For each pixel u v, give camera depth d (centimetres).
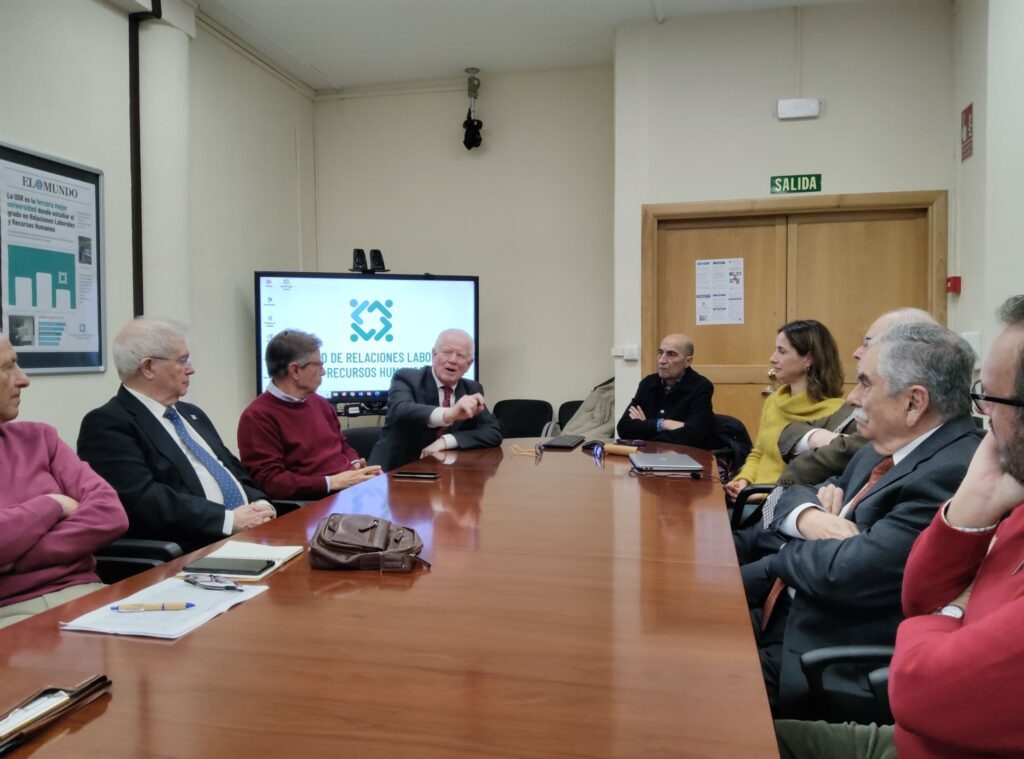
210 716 78
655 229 441
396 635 100
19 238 289
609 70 496
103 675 84
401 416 281
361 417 546
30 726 74
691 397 363
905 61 409
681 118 434
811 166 421
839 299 432
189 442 228
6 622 152
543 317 516
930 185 409
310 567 133
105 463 202
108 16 339
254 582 124
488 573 129
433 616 108
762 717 77
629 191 442
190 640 99
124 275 350
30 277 294
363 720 77
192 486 216
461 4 405
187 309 375
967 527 95
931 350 143
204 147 416
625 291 445
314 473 269
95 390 329
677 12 422
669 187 437
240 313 455
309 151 537
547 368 517
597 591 119
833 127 418
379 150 534
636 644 97
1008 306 87
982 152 363
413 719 77
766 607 165
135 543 182
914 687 80
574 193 507
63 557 163
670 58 432
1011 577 86
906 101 410
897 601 134
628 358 443
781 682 138
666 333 452
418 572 130
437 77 516
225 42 432
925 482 135
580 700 81
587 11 418
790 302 436
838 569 137
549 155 509
